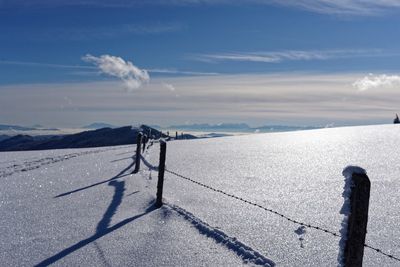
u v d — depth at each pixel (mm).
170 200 9781
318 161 16078
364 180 4156
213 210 8656
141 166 16469
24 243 6996
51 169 16484
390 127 33750
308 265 5613
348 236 4215
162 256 6141
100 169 16016
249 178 12609
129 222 8023
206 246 6426
